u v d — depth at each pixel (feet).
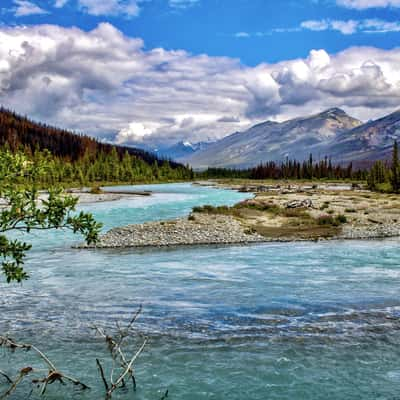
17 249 26.50
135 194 327.88
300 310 50.31
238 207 189.37
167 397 30.50
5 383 32.58
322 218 146.30
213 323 46.06
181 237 110.93
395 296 56.08
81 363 36.17
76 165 531.09
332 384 32.19
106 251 94.84
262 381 32.76
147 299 55.67
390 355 37.24
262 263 80.12
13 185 26.20
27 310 50.70
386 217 151.53
